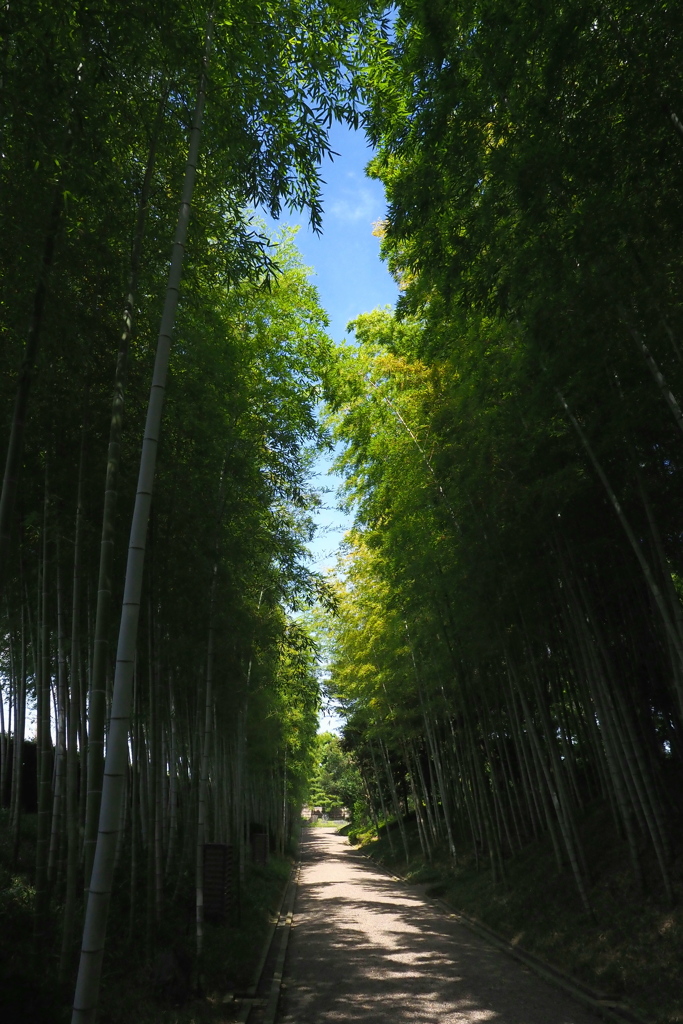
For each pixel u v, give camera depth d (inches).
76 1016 118.4
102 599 172.2
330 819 3329.2
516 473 299.9
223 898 336.8
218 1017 203.0
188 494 282.4
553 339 213.6
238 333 322.0
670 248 191.6
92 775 173.2
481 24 213.5
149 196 208.1
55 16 156.5
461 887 500.4
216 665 375.2
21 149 171.6
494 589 338.3
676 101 171.2
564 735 437.1
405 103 250.1
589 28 183.9
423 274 285.1
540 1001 228.1
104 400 241.4
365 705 761.6
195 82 200.2
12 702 427.8
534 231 206.5
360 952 325.4
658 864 299.9
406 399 393.1
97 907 123.8
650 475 264.8
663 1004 200.2
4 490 165.2
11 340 190.5
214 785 506.6
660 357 226.4
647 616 320.5
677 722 350.3
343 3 225.8
